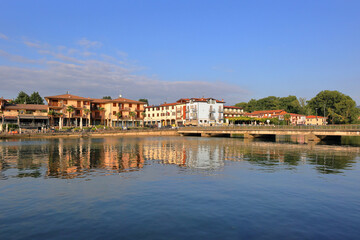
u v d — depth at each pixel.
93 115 113.81
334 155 38.25
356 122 128.38
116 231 11.22
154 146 52.50
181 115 128.38
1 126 86.06
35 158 33.38
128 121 118.00
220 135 97.62
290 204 14.93
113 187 18.36
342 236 10.88
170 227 11.63
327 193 17.33
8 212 13.43
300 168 26.88
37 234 10.95
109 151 42.22
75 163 29.45
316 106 135.88
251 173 23.95
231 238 10.60
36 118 92.88
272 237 10.72
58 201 15.22
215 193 16.97
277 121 128.88
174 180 20.69
